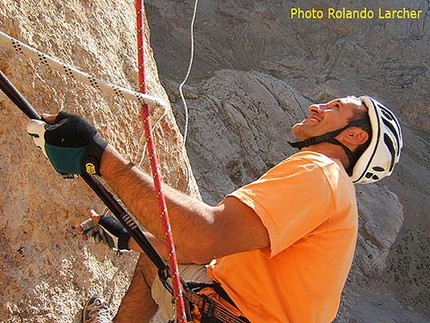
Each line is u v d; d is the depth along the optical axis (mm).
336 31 23156
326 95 21797
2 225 3004
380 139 2729
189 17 21922
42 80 3299
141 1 2311
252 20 22688
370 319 14445
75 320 3215
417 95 21875
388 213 17047
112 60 3982
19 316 2967
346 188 2541
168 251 2213
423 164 19797
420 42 22875
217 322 2629
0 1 3203
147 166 4000
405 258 16531
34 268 3092
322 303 2529
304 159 2508
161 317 3863
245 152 16953
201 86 17750
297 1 23234
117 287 3562
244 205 2352
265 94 17922
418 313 15359
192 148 16281
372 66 22766
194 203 2316
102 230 2908
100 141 2305
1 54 3117
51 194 3242
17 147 3117
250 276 2588
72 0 3787
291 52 22844
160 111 2340
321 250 2498
